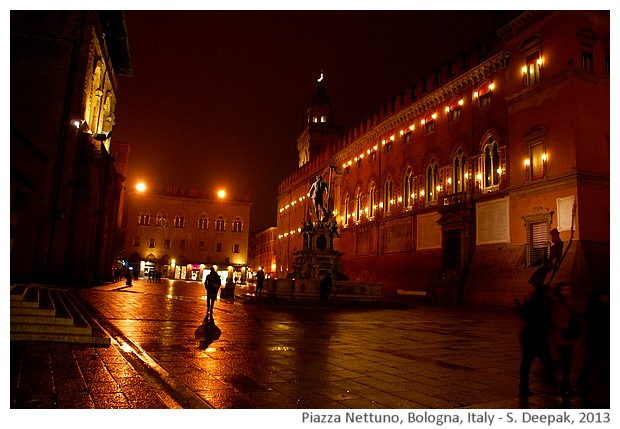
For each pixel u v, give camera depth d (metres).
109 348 10.17
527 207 31.22
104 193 41.34
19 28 34.59
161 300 26.27
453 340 14.32
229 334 13.52
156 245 90.69
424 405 6.75
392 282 45.88
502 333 16.62
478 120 37.34
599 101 29.45
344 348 11.76
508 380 8.54
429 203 43.03
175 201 92.81
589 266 25.97
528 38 32.75
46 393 6.43
